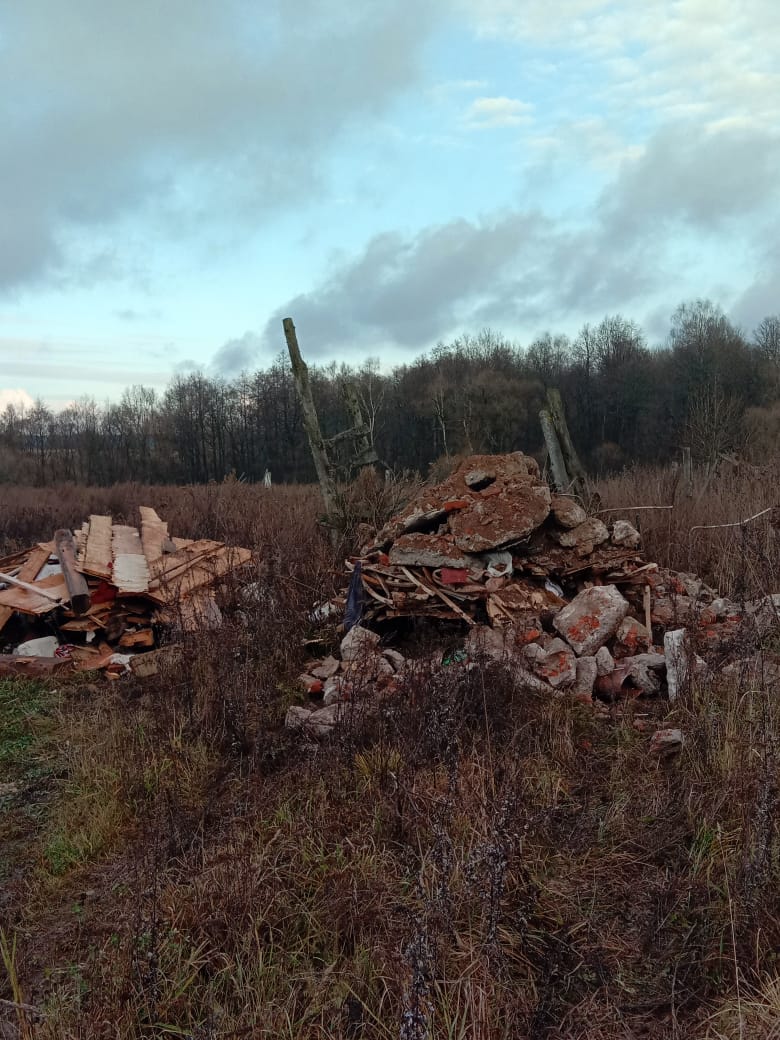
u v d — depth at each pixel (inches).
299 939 139.9
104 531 402.9
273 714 234.4
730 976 126.5
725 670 223.0
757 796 148.9
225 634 272.4
